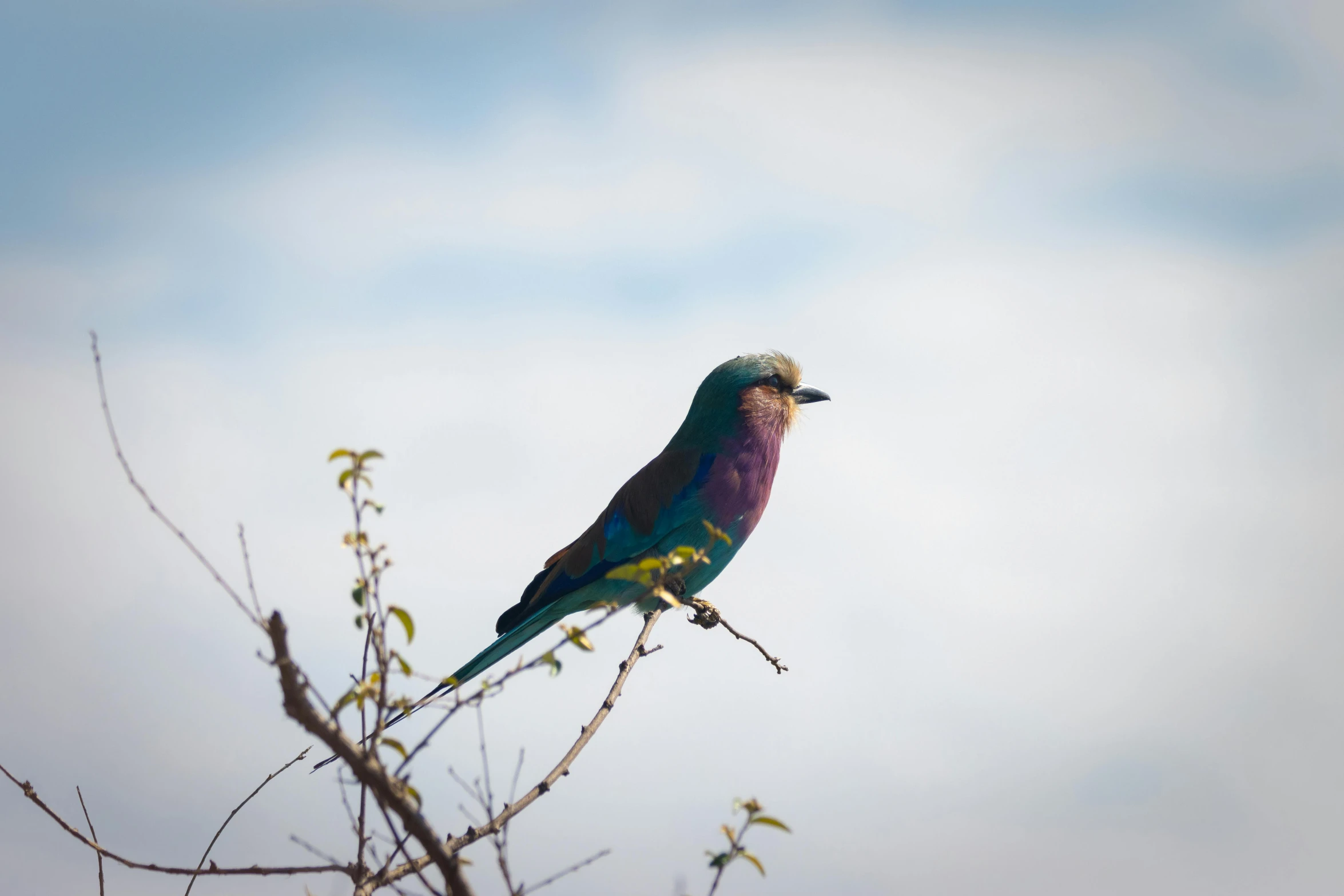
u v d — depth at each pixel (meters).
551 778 6.69
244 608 4.84
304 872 6.07
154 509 4.80
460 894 5.25
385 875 5.92
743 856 5.43
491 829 6.07
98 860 6.25
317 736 4.93
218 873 6.14
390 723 6.53
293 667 4.87
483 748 5.54
